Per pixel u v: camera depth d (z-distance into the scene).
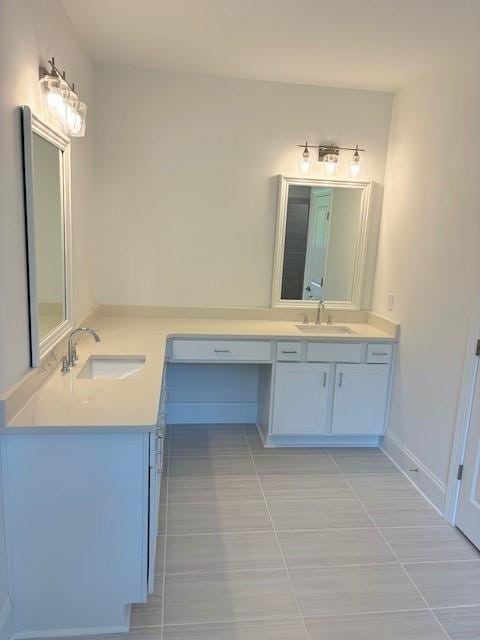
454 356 2.55
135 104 3.23
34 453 1.62
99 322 3.32
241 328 3.30
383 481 2.99
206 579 2.06
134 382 2.06
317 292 3.64
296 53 2.75
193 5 2.20
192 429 3.68
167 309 3.52
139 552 1.73
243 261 3.54
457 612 1.94
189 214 3.42
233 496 2.74
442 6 2.09
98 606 1.75
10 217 1.59
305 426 3.33
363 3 2.09
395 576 2.13
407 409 3.08
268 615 1.88
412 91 3.12
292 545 2.32
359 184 3.50
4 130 1.52
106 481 1.67
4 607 1.65
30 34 1.77
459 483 2.50
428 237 2.86
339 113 3.41
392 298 3.33
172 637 1.76
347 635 1.80
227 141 3.36
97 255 3.38
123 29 2.51
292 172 3.45
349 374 3.28
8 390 1.60
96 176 3.28
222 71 3.15
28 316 1.80
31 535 1.67
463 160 2.52
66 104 1.98
